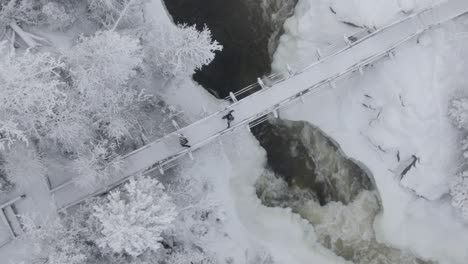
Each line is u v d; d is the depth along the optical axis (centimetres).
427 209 2066
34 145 1742
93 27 1920
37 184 1841
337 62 1914
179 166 1983
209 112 2062
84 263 1602
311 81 1928
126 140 1875
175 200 1911
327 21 2005
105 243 1523
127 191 1678
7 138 1511
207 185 2036
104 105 1736
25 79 1485
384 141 1975
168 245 1897
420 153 1923
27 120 1582
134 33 1819
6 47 1789
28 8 1795
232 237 2055
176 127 1880
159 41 1755
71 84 1697
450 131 1883
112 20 1864
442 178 1942
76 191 1847
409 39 1875
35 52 1820
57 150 1798
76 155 1778
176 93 2039
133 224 1512
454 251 2072
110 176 1844
